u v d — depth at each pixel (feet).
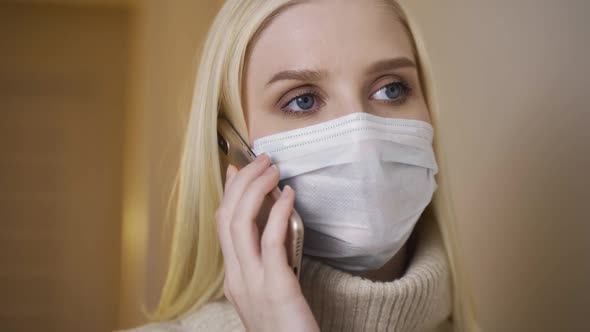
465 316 3.31
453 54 4.64
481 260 4.46
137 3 10.13
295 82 2.57
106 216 10.67
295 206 2.60
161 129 7.87
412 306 2.60
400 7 2.84
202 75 2.88
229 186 2.62
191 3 7.84
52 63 10.81
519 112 4.16
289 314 2.20
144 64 8.64
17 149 10.59
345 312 2.50
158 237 7.63
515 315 4.20
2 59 10.67
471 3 4.46
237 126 2.77
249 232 2.35
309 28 2.55
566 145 3.84
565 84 3.84
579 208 3.77
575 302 3.80
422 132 2.72
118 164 10.79
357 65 2.54
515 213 4.20
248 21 2.66
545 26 3.97
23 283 10.42
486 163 4.40
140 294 8.11
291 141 2.58
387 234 2.54
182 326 2.95
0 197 10.46
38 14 10.82
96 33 10.95
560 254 3.90
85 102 10.84
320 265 2.57
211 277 3.02
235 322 2.80
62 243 10.53
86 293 10.47
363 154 2.49
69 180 10.66
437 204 3.15
